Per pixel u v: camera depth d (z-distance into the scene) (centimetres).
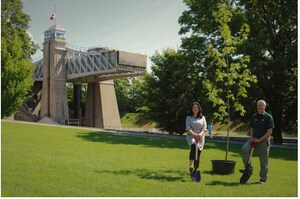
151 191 763
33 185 780
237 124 4878
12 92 3847
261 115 927
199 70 2719
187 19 2817
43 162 1097
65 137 2133
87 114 6284
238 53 2277
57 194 715
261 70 2419
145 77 3488
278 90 2562
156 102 3369
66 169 989
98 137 2286
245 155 915
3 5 5141
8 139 1775
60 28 6088
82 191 744
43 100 6138
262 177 914
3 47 3831
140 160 1254
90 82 6269
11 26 5225
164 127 3412
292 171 1133
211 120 2678
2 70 3794
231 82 1130
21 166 1004
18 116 5866
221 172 1010
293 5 2541
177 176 955
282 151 1886
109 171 988
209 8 2561
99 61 5309
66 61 6131
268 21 2711
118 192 746
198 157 940
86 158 1244
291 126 3039
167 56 3334
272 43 2712
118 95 8356
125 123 7362
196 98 2805
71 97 7962
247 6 2712
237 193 780
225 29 1157
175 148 1777
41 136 2081
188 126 945
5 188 745
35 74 6731
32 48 5756
